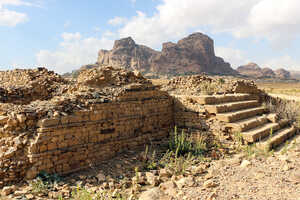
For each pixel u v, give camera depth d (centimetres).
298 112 1608
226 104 1331
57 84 1372
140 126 1147
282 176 695
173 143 1099
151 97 1239
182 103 1339
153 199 576
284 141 1196
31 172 711
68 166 813
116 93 1052
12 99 1148
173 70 18262
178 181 689
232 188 632
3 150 732
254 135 1066
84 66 14088
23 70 1454
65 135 812
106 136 967
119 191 668
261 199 558
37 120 788
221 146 1112
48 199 630
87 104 916
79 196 615
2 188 682
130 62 19875
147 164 895
